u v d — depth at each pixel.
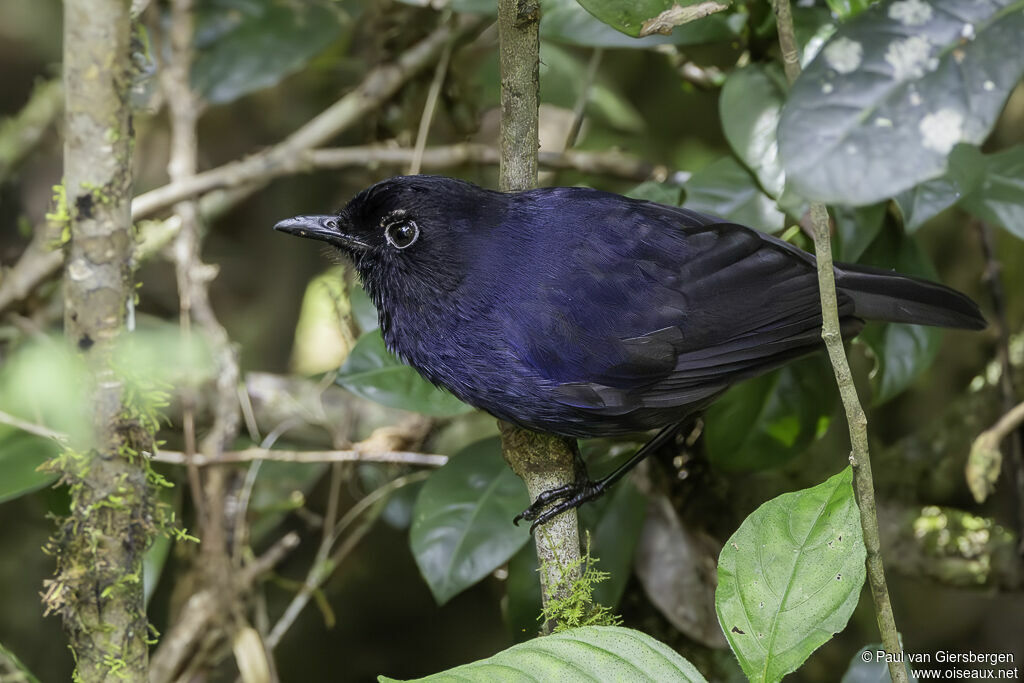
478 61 10.93
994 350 11.30
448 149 10.62
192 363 8.44
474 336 7.54
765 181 7.90
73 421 6.32
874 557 5.24
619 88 11.57
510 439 7.77
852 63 4.36
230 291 12.59
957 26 4.36
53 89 11.62
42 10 11.85
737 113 8.02
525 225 7.58
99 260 6.18
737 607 5.05
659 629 9.69
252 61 10.41
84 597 6.46
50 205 9.98
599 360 7.50
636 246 7.64
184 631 9.34
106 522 6.45
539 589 8.62
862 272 7.68
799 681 11.55
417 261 7.58
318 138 10.58
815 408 8.68
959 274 11.55
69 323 6.32
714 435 8.69
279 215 12.69
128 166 6.17
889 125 4.29
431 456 9.71
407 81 10.57
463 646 12.39
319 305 11.93
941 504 10.73
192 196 10.12
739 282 7.70
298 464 10.37
